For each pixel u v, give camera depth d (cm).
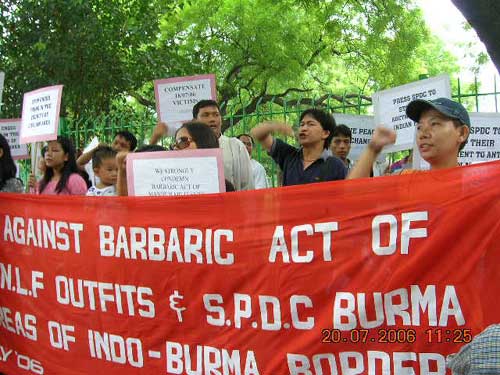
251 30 1886
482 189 273
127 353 373
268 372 322
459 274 276
